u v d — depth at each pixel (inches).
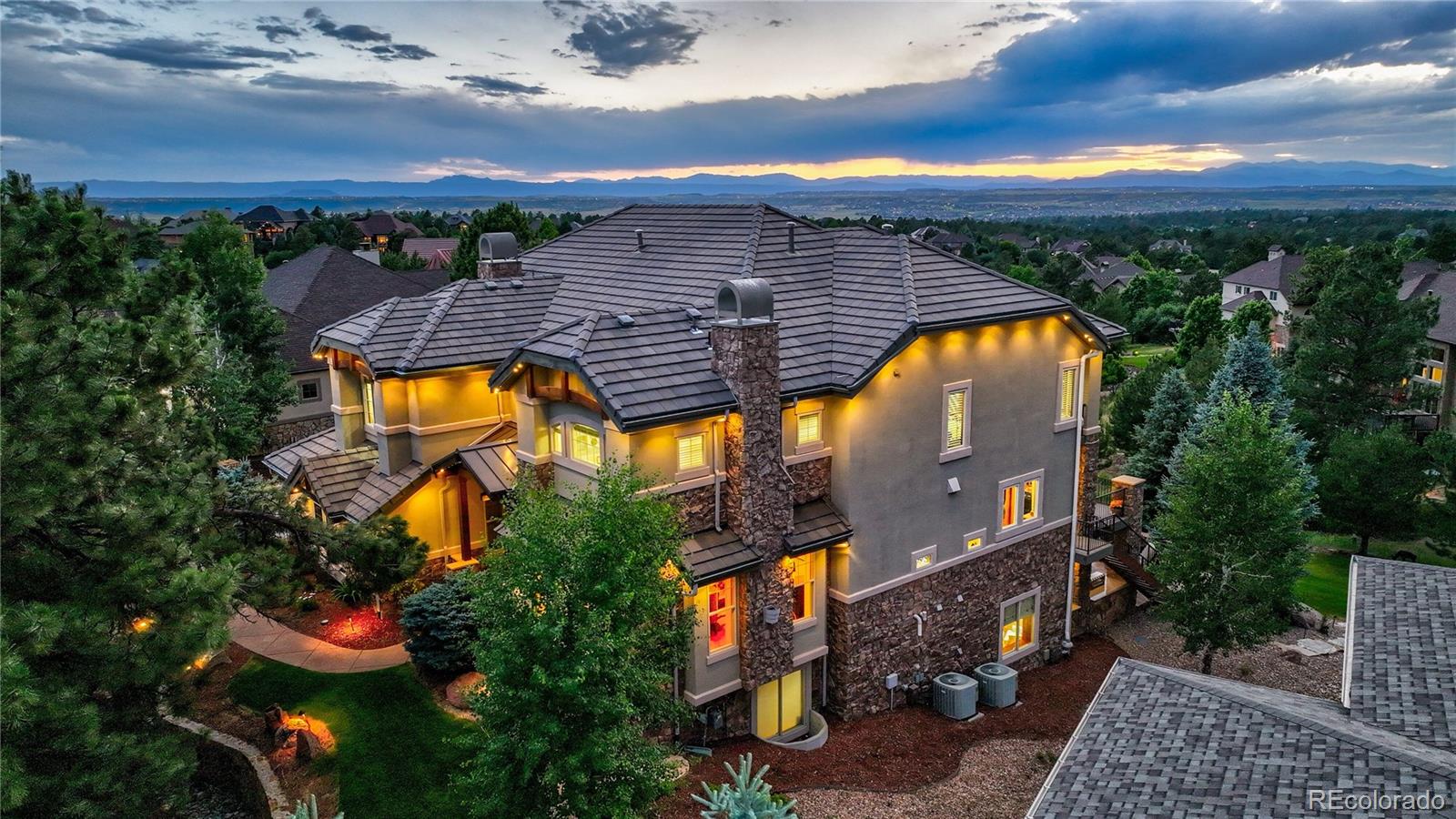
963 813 663.1
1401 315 1558.8
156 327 617.3
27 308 492.1
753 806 401.7
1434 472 1424.7
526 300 984.9
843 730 776.9
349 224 5324.8
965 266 926.4
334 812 594.9
